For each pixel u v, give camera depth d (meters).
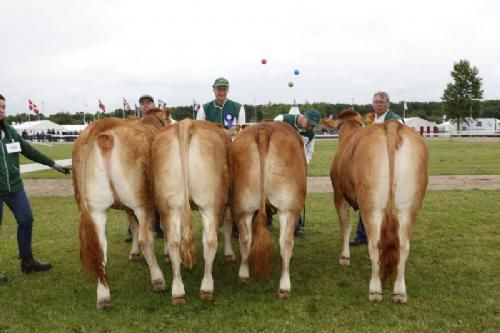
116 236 8.33
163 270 6.52
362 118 7.09
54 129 72.50
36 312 5.04
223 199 5.04
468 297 5.22
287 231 5.14
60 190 13.97
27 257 6.34
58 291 5.67
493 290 5.42
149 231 5.25
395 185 4.74
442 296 5.25
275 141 5.04
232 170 5.20
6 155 6.01
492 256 6.71
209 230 4.99
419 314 4.79
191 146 4.80
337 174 6.09
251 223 5.42
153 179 4.94
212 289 5.26
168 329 4.57
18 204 6.20
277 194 5.04
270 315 4.86
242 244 5.52
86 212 4.76
